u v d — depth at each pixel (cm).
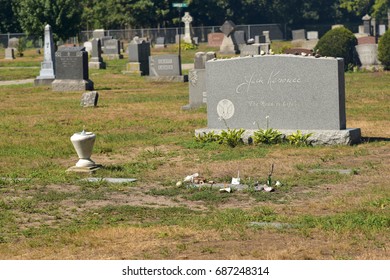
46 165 2380
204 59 4625
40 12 8581
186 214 1738
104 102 4191
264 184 2020
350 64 5728
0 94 4747
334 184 2028
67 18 8656
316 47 5872
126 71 6162
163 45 10044
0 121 3444
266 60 2662
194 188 1995
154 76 5416
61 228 1627
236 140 2638
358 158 2381
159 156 2516
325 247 1423
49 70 5334
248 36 11994
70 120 3456
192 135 2942
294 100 2638
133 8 11650
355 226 1552
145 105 3978
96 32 9606
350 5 13450
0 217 1720
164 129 3127
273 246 1435
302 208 1761
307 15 13750
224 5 12544
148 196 1939
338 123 2600
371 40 8156
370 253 1374
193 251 1417
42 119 3491
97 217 1719
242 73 2694
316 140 2598
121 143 2795
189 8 12388
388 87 4603
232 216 1681
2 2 11262
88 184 2059
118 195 1947
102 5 11675
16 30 11269
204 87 3709
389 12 11875
